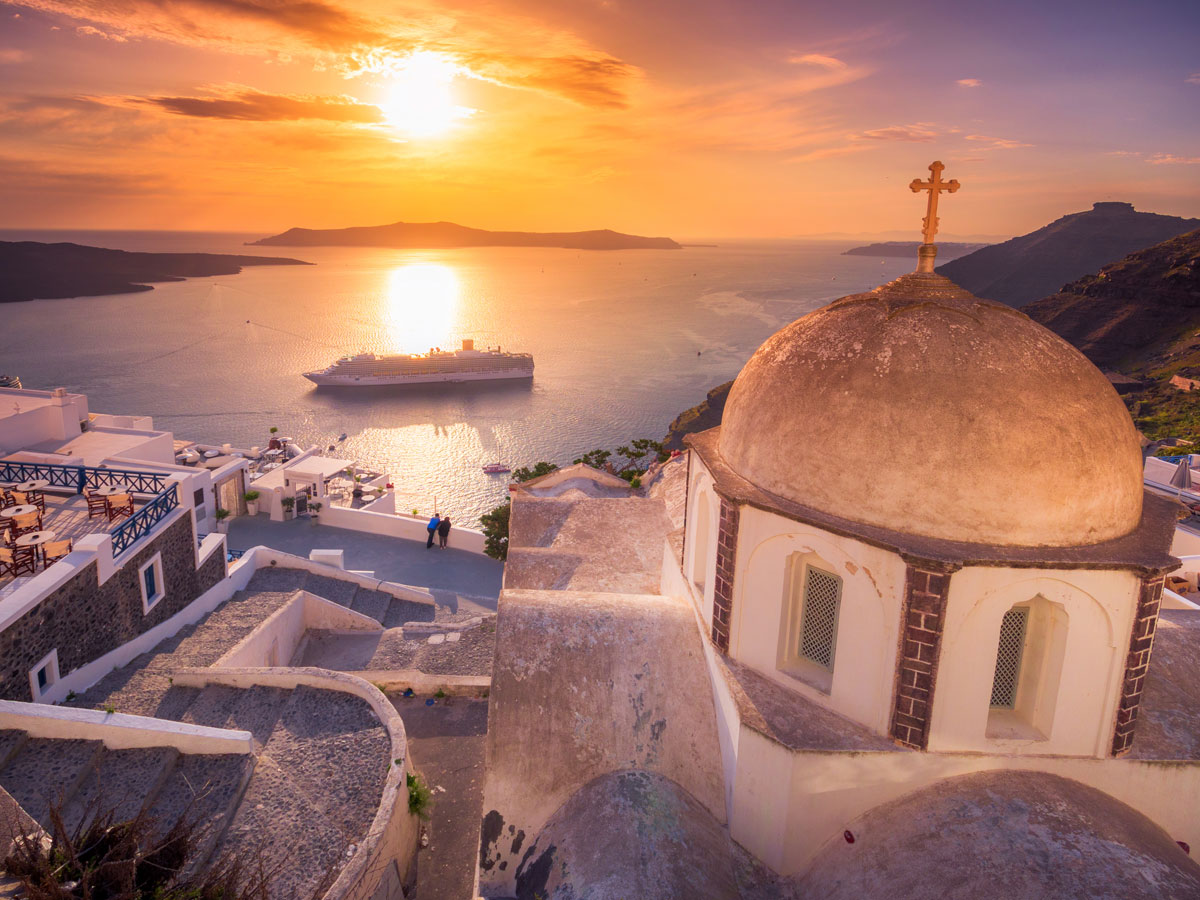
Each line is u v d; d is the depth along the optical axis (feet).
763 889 30.66
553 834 32.09
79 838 31.42
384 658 68.69
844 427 30.81
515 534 60.70
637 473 114.93
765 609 34.12
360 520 115.75
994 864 26.58
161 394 443.73
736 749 32.32
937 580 27.81
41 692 49.47
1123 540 30.09
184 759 42.42
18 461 75.20
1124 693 29.60
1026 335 31.63
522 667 36.60
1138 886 25.34
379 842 37.65
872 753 29.99
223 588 75.31
